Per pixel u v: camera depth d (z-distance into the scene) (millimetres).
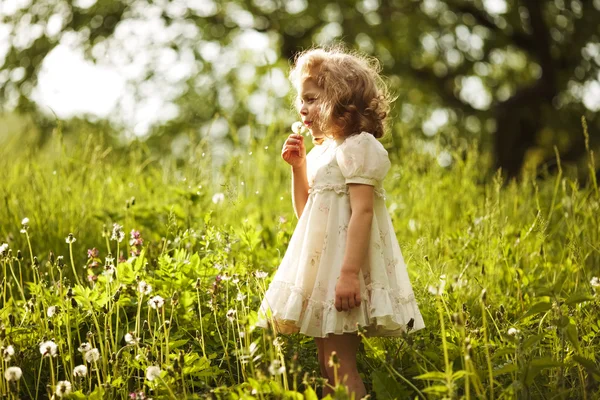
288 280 2555
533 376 2262
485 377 2365
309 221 2578
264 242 4211
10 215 4383
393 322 2438
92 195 4816
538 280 3695
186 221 4059
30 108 10969
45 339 2721
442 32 12430
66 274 3879
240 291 2932
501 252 3809
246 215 4891
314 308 2469
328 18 12625
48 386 2342
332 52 2760
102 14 12312
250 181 5383
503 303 3361
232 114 13070
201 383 2533
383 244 2578
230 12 13227
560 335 2723
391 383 2371
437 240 3967
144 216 4191
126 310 3150
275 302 2539
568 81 12797
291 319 2457
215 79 13273
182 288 3068
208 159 5008
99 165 5125
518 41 13008
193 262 3143
